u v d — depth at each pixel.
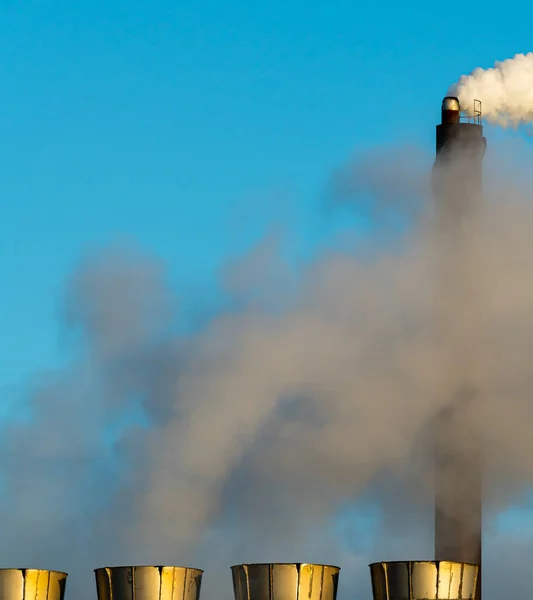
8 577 128.88
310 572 127.62
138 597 128.38
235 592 130.38
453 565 128.38
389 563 129.38
